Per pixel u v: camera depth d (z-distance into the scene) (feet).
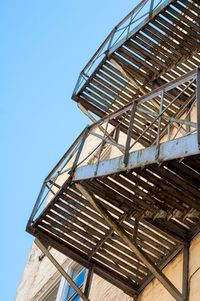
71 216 33.37
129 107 28.71
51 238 33.09
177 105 37.22
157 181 25.95
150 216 28.50
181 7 35.60
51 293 51.88
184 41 36.73
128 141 26.68
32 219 33.22
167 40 37.29
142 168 24.86
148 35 37.81
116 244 32.30
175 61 37.76
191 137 22.63
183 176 24.80
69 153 33.88
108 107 43.04
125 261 33.32
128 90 41.60
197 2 35.14
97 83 42.52
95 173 28.12
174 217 27.37
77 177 29.63
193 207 26.03
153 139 38.93
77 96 43.39
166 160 23.39
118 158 27.07
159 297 29.04
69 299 45.73
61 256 53.21
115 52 39.99
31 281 58.08
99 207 29.09
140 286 31.58
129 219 30.63
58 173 34.06
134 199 28.14
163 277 26.99
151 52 38.45
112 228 29.91
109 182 28.40
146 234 31.99
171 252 29.99
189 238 29.07
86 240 32.99
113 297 36.42
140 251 27.89
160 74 38.70
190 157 23.04
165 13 36.27
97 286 40.06
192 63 37.91
